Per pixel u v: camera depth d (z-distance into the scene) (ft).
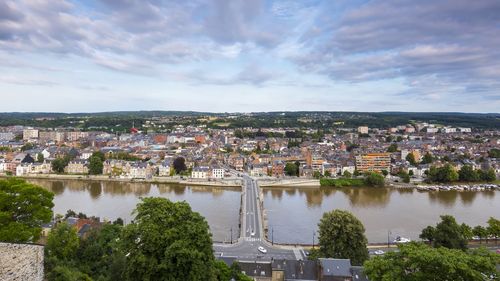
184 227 296.71
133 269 279.69
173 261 280.10
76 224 545.03
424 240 592.19
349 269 437.99
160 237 283.18
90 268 340.59
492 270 221.46
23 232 324.80
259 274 457.68
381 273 249.14
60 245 352.69
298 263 462.19
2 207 334.85
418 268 236.43
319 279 442.09
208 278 301.63
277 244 605.31
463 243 527.40
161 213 300.61
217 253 552.41
